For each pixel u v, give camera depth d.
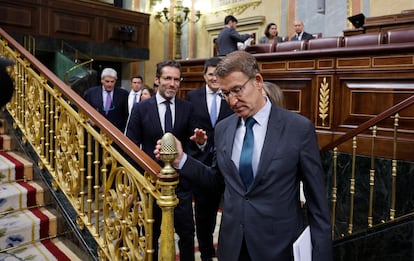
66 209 3.02
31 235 2.99
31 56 3.72
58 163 3.22
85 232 2.84
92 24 9.86
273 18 9.87
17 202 3.21
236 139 1.70
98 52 9.96
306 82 4.75
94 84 8.11
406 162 3.76
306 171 1.57
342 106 4.39
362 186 4.07
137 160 2.13
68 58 8.79
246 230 1.57
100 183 4.13
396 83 3.96
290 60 4.89
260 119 1.64
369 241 3.04
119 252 2.42
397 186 3.81
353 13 8.19
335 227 4.25
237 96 1.58
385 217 3.86
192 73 6.34
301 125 1.60
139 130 2.85
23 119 3.95
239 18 10.63
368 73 4.15
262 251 1.55
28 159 3.66
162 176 1.92
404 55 3.87
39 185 3.42
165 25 11.87
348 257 3.17
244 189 1.62
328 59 4.49
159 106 2.85
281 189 1.57
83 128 2.87
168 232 1.95
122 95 4.68
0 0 8.42
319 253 1.51
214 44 11.28
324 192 1.58
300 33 7.71
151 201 2.10
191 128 2.96
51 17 9.16
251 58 1.61
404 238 2.84
